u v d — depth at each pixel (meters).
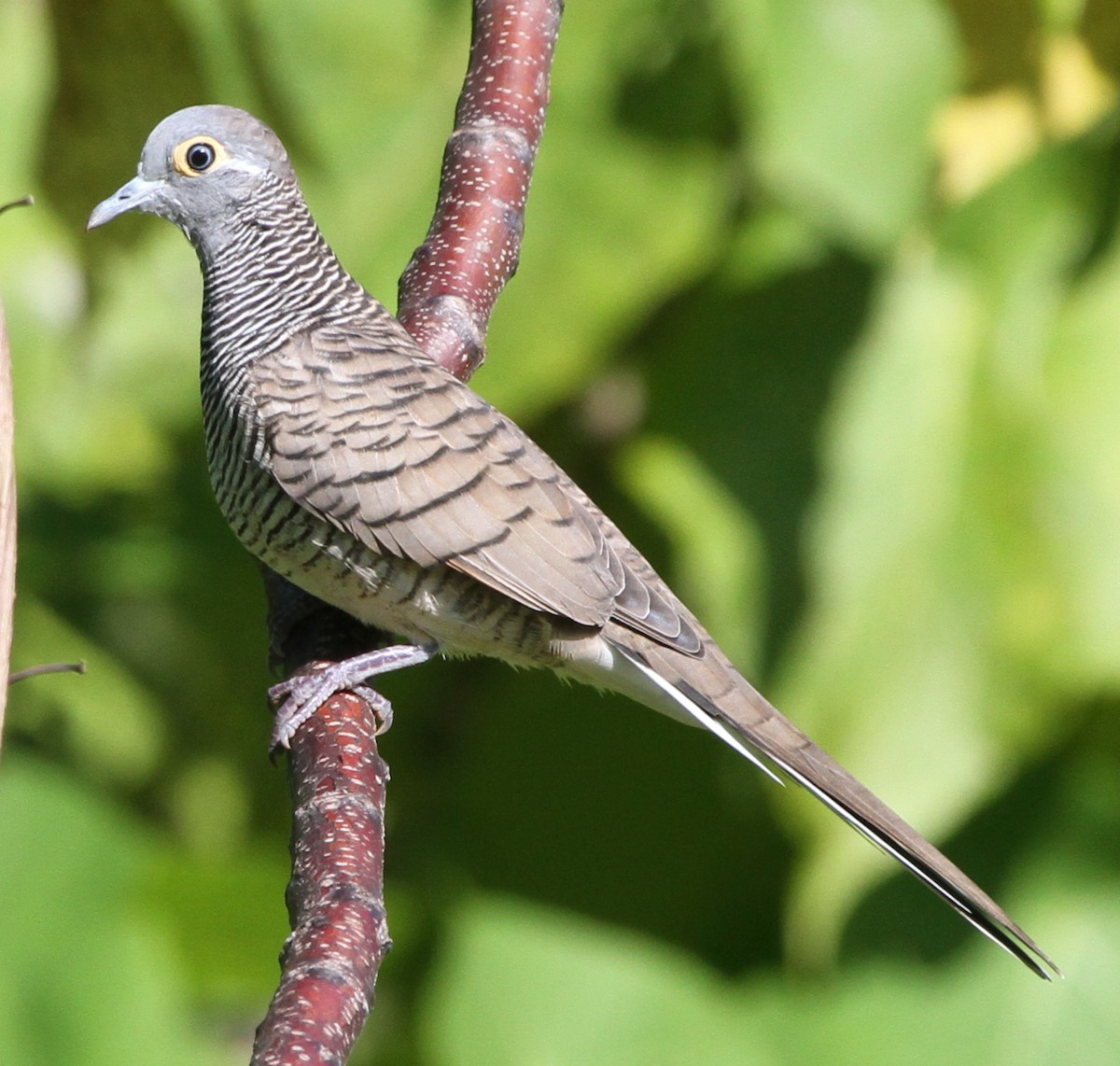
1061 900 12.04
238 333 9.10
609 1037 11.40
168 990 11.47
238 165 9.18
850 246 11.71
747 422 11.80
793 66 10.91
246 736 13.34
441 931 12.16
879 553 11.14
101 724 13.30
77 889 11.62
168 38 11.34
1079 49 11.09
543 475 9.01
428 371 9.02
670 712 9.09
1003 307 11.12
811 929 11.81
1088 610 10.93
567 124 11.45
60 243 11.96
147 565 12.98
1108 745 11.98
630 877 12.98
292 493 8.76
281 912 11.98
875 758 11.24
